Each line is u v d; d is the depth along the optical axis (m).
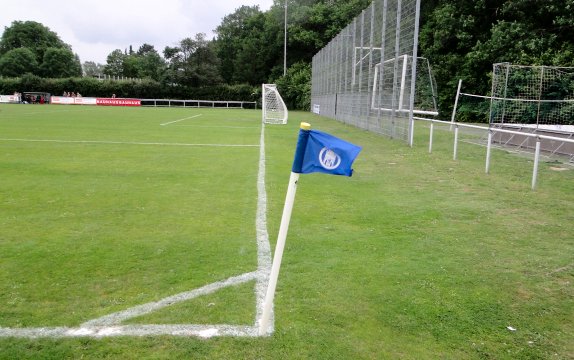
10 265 4.17
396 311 3.36
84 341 2.93
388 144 14.51
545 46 26.44
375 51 18.98
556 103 23.34
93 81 56.75
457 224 5.63
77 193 7.15
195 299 3.53
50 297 3.54
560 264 4.30
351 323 3.18
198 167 9.75
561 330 3.14
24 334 3.02
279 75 56.50
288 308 3.38
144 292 3.65
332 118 31.00
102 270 4.08
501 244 4.88
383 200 6.91
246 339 2.96
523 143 13.13
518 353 2.86
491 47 28.28
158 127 20.27
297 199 6.93
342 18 51.19
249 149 12.98
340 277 3.96
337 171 2.81
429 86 24.33
